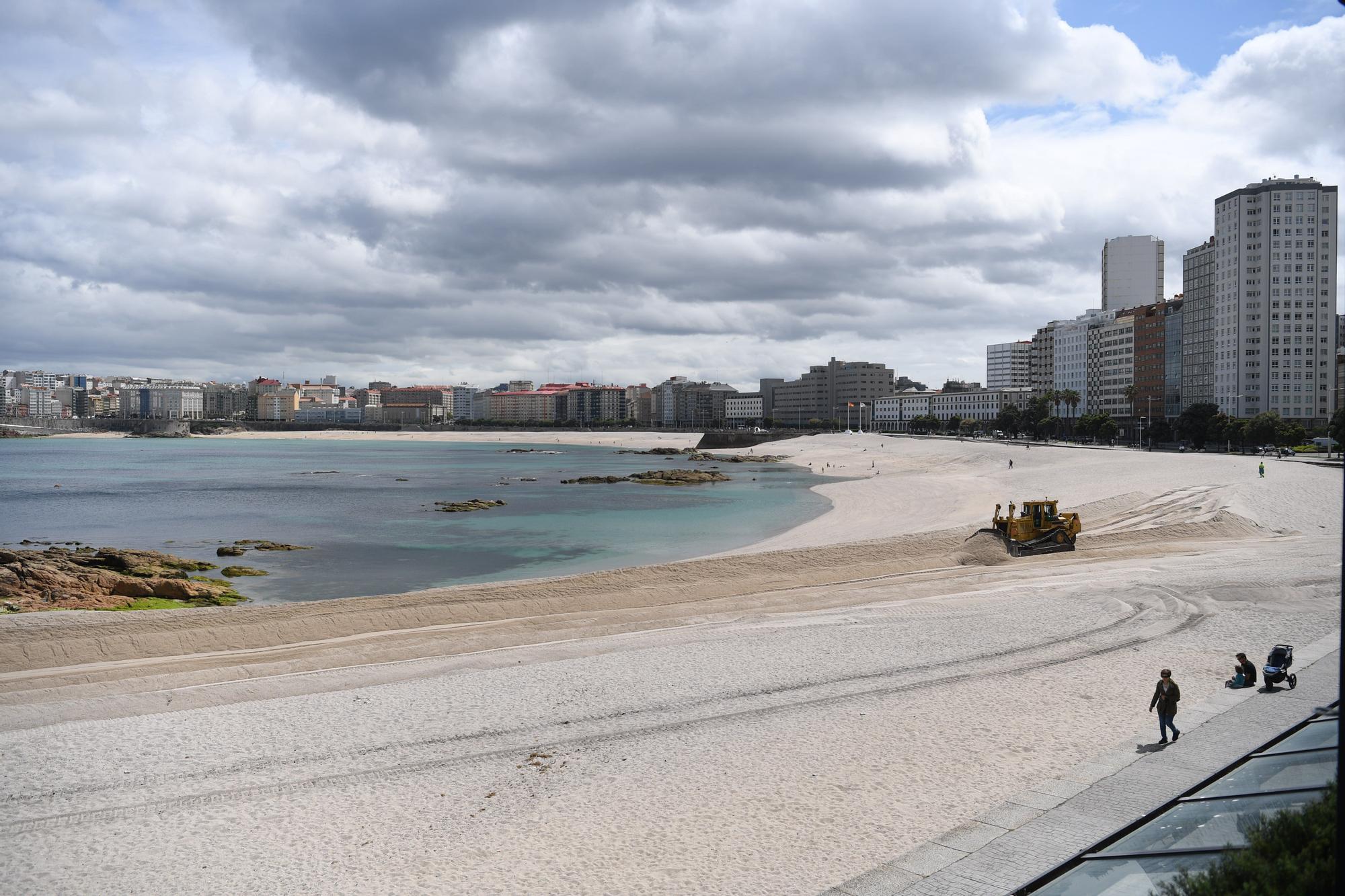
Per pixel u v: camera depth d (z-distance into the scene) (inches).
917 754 968.3
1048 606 1724.9
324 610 1866.4
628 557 2874.0
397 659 1491.1
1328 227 7741.1
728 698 1190.3
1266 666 1123.3
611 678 1298.0
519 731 1071.6
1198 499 3292.3
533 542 3225.9
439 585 2434.8
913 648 1435.8
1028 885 605.0
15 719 1146.7
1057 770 898.1
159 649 1595.7
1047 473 4854.8
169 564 2630.4
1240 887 522.6
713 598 2095.2
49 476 6939.0
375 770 955.3
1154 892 549.6
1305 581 1884.8
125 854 768.9
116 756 1000.2
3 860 759.1
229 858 759.1
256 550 3034.0
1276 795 631.8
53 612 1753.2
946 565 2409.0
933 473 6387.8
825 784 893.8
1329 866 510.0
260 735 1069.1
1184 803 672.4
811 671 1310.3
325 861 748.6
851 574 2329.0
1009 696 1163.9
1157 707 1079.6
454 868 733.3
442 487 5807.1
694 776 923.4
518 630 1710.1
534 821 822.5
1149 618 1588.3
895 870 696.4
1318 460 4862.2
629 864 733.3
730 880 699.4
